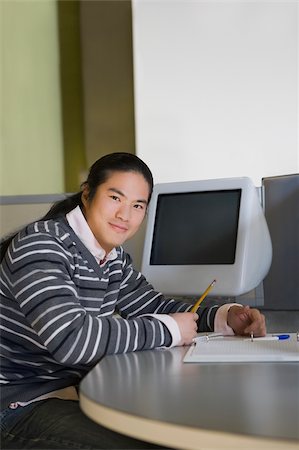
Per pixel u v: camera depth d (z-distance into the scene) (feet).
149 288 4.94
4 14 15.96
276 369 3.03
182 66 16.01
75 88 16.55
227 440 1.98
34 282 3.70
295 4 15.28
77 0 16.48
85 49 16.56
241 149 15.72
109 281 4.50
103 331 3.58
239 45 15.65
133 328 3.68
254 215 5.42
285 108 15.48
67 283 3.76
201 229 5.58
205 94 15.93
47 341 3.54
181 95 16.08
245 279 5.29
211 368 3.10
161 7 16.05
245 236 5.32
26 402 3.91
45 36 16.33
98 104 16.62
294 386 2.62
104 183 4.20
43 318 3.58
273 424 2.06
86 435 3.23
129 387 2.68
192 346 3.78
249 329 4.16
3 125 15.96
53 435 3.38
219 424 2.09
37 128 16.26
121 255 4.72
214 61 15.81
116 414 2.29
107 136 16.61
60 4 16.35
